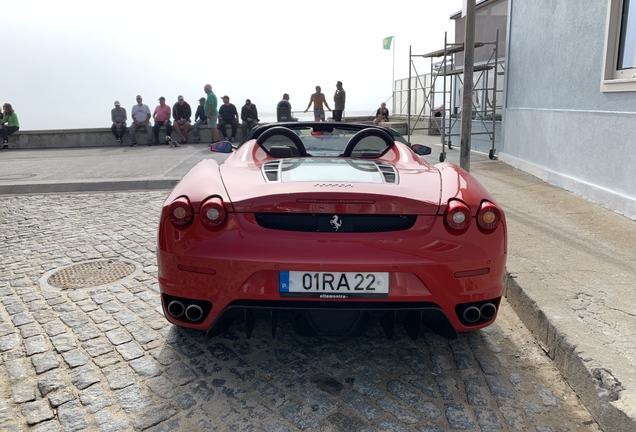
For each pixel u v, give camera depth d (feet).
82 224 20.11
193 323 8.47
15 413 7.66
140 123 54.54
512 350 9.77
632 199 17.40
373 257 7.84
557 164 23.86
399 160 10.55
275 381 8.61
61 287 13.00
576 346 8.57
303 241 7.89
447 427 7.36
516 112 29.86
